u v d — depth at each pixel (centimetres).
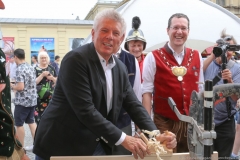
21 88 397
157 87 232
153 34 565
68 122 160
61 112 161
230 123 257
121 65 179
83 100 149
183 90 224
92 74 156
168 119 230
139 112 174
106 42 155
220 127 256
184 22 228
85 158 141
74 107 150
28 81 402
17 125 407
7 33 1930
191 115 119
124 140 143
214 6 643
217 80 263
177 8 606
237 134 330
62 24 1992
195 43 581
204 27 584
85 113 148
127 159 143
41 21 2012
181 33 226
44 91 433
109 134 144
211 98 103
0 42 156
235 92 112
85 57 155
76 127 160
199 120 111
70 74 150
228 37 290
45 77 438
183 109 223
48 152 162
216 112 252
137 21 286
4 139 148
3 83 147
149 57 237
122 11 578
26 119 420
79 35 2030
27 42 1969
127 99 179
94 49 162
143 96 240
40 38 1981
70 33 2014
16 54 402
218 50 237
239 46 244
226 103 244
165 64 231
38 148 166
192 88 227
